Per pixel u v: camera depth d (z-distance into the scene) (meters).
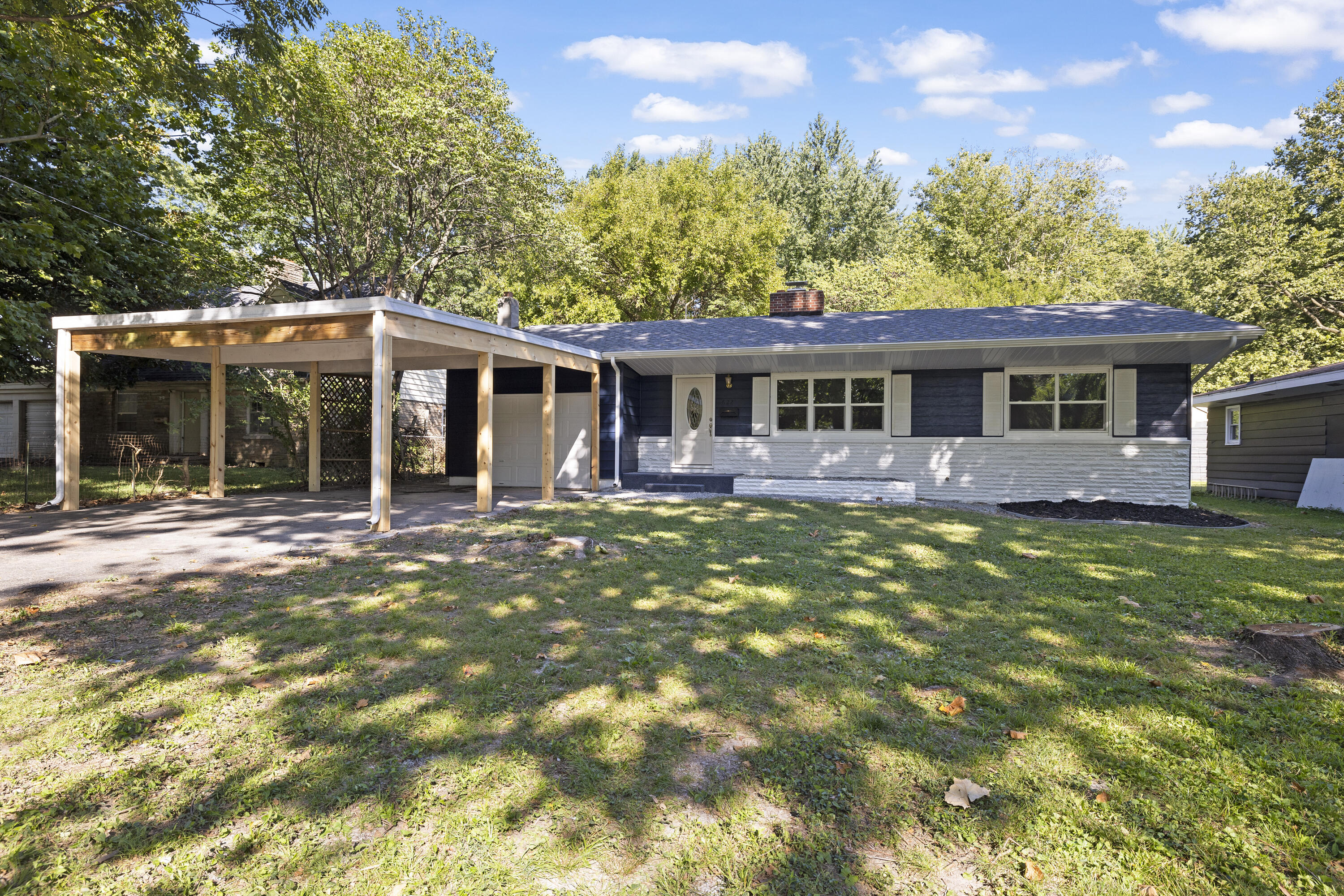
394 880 2.24
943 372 13.98
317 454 14.27
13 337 11.20
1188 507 12.38
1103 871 2.29
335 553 7.14
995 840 2.46
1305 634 4.37
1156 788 2.77
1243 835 2.47
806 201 39.19
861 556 7.27
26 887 2.19
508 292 29.91
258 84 11.41
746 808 2.65
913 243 38.34
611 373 14.79
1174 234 44.91
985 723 3.37
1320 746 3.09
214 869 2.30
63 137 11.36
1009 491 13.54
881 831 2.52
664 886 2.22
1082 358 12.95
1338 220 26.92
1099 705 3.55
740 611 5.19
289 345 11.27
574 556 6.96
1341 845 2.42
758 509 11.02
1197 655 4.35
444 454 23.44
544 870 2.29
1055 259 33.94
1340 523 10.90
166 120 13.84
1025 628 4.87
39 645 4.35
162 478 16.89
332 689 3.69
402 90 16.66
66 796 2.71
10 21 8.75
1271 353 25.88
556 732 3.24
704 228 31.05
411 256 20.39
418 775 2.87
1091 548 7.85
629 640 4.50
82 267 13.05
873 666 4.11
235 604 5.27
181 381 21.98
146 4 8.83
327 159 17.55
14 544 7.60
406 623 4.75
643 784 2.81
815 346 13.18
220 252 17.09
